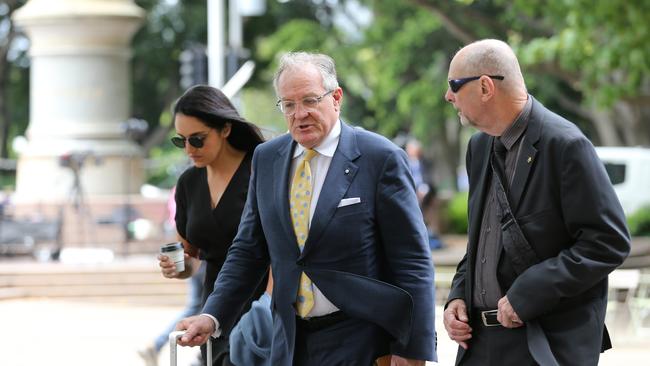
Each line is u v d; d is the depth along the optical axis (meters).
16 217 22.88
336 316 5.93
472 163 5.84
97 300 18.88
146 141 46.50
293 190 6.03
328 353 5.93
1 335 15.12
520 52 22.31
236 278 6.29
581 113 41.09
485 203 5.74
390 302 5.87
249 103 51.31
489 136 5.79
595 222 5.37
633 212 27.14
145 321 16.53
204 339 6.17
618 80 25.09
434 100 39.53
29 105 47.47
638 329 15.12
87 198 23.58
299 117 5.85
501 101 5.54
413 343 5.90
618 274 13.91
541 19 30.20
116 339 14.80
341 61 41.78
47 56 24.61
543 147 5.49
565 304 5.52
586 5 20.67
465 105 5.57
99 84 24.55
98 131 24.47
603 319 5.58
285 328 5.98
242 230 6.34
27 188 24.66
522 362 5.57
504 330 5.62
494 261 5.66
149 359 10.64
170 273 7.08
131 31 24.84
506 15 28.78
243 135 7.12
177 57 44.28
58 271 19.14
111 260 20.97
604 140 38.69
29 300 18.84
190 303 10.49
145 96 46.28
